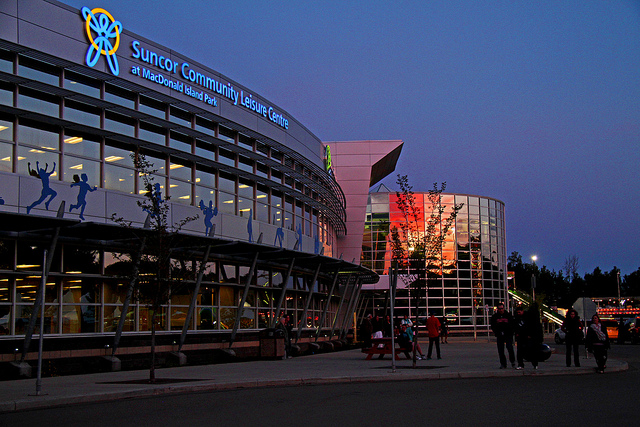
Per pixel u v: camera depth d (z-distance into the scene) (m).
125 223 19.19
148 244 17.38
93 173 21.56
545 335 64.81
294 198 33.91
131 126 23.14
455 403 12.00
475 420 9.91
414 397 13.03
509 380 16.81
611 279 118.88
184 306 25.09
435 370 19.03
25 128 19.67
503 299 64.62
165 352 23.53
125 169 22.75
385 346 25.92
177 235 19.23
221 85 27.53
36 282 19.91
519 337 19.34
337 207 41.97
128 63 22.84
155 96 23.73
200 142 26.39
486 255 62.75
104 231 19.61
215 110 27.06
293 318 33.62
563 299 106.06
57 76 20.75
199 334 25.39
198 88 26.14
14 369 17.95
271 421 10.02
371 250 60.53
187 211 24.80
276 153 32.09
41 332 13.38
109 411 11.47
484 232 63.09
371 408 11.41
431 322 24.91
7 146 19.14
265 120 30.91
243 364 23.02
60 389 14.17
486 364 21.81
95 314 21.48
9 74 18.28
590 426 9.30
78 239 20.91
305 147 35.72
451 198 62.09
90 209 20.92
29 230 18.72
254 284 29.59
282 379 16.19
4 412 11.65
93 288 21.55
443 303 59.91
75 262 21.00
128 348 22.14
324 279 39.88
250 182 29.48
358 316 56.72
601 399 12.48
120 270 22.31
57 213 18.66
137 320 22.95
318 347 33.41
